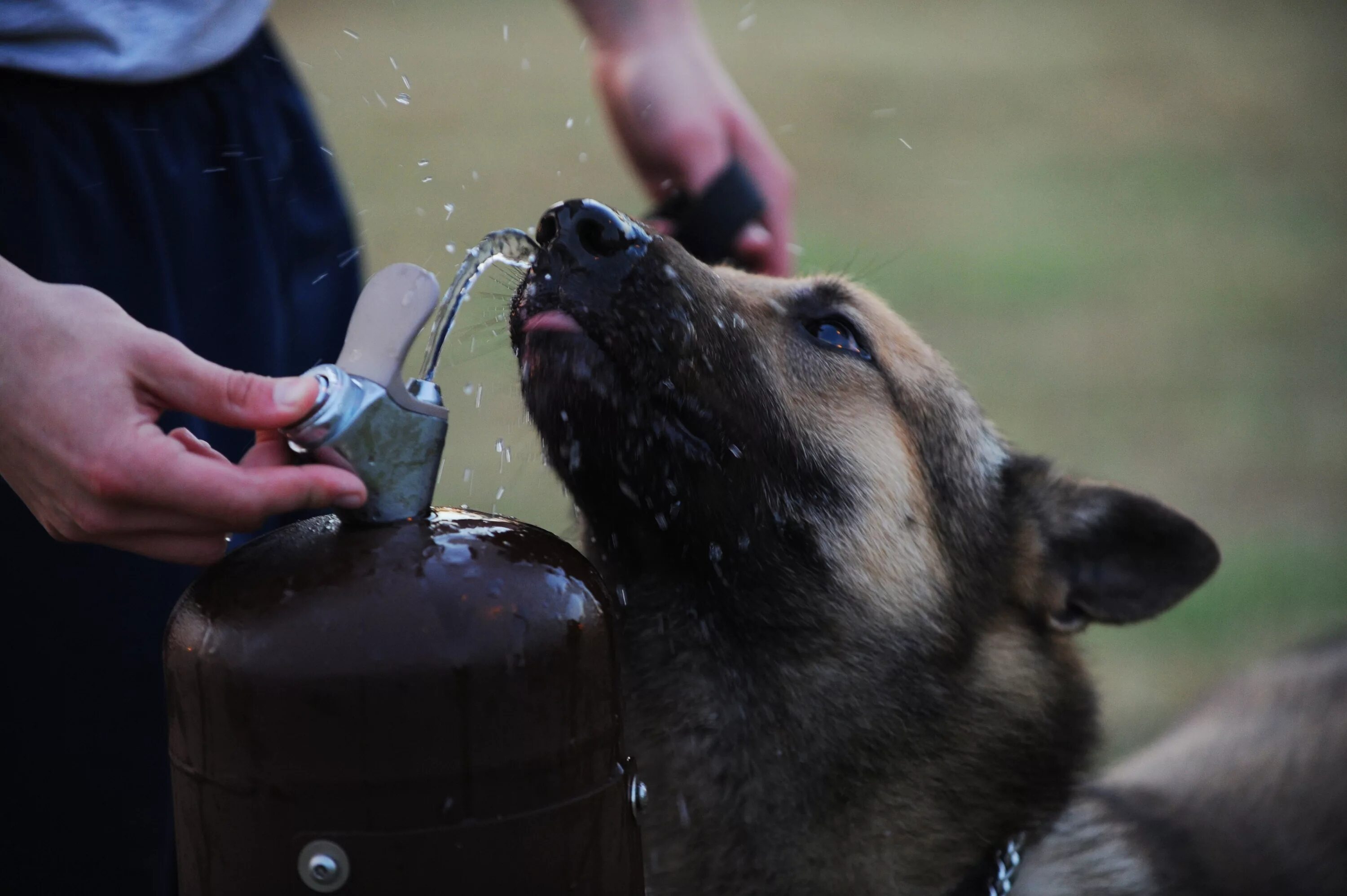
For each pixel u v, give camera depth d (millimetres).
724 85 3664
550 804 1613
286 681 1519
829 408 2951
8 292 1734
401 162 10773
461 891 1564
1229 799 3838
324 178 3043
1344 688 4391
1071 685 3154
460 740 1545
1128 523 3207
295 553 1644
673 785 2857
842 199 11750
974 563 3117
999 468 3348
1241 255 10508
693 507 2699
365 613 1546
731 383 2764
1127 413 7430
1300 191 12297
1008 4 20766
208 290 2719
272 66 2924
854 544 2891
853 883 2875
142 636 2551
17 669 2471
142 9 2541
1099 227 11227
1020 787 2990
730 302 2877
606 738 1698
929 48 18000
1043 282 9758
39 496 1827
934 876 2910
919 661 2914
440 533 1668
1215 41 18047
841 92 15438
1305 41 18000
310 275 3002
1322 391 7773
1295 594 5598
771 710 2834
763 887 2877
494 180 10242
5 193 2395
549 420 2584
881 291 9398
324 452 1653
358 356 1693
